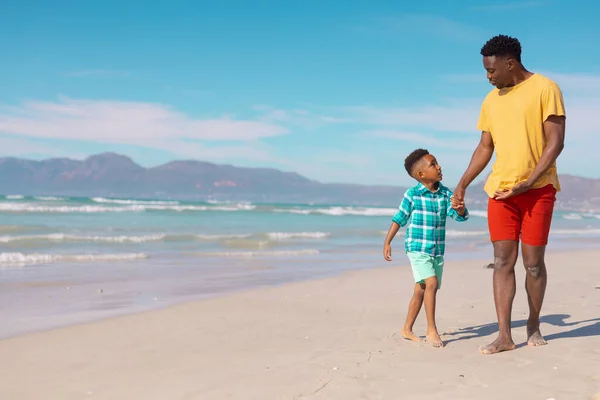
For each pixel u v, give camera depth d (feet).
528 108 12.95
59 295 24.03
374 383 11.21
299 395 10.69
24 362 13.83
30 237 46.37
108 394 11.36
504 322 13.47
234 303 22.25
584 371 11.51
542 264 13.53
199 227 66.74
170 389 11.50
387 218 106.83
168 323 18.42
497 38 13.20
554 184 13.28
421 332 16.34
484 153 14.25
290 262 37.29
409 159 15.14
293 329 17.24
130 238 48.91
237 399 10.68
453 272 32.22
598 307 19.52
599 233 81.51
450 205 14.94
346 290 25.94
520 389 10.50
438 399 10.15
